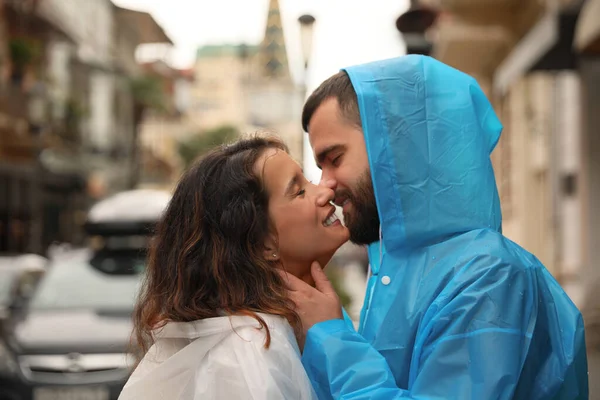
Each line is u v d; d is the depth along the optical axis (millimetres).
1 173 21953
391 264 1736
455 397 1481
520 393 1595
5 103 19500
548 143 11602
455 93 1753
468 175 1707
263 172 1690
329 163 1832
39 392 5102
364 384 1533
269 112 11461
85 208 29562
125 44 37281
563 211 10758
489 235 1646
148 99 35625
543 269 1677
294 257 1719
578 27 7332
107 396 5105
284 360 1514
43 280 6277
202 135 46000
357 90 1738
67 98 24516
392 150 1713
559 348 1623
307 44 9398
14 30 22156
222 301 1599
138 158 37312
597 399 4117
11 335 5391
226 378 1499
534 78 12164
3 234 22094
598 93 8633
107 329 5434
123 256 7039
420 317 1637
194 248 1652
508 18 10828
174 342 1628
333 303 1669
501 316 1511
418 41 7133
